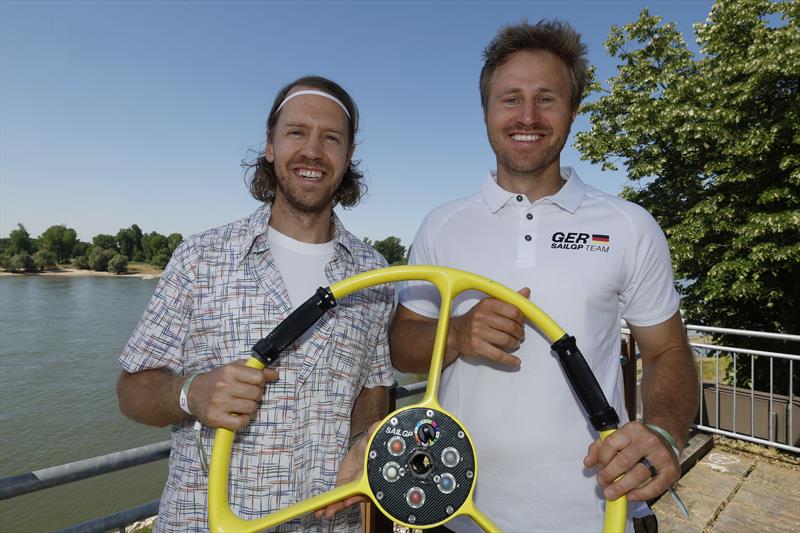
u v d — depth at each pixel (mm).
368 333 1295
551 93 1239
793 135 8250
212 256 1191
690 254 8492
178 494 1120
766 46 8375
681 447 1017
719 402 3727
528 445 1154
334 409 1197
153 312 1173
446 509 849
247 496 1109
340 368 1219
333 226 1372
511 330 1000
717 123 8766
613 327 1217
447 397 1288
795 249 7473
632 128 9789
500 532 849
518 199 1271
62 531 1369
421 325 1349
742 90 8641
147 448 1471
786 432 3432
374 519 1584
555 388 1160
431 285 1389
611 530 845
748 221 8523
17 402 18250
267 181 1468
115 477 12305
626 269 1205
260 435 1123
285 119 1255
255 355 910
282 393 1140
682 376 1159
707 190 9555
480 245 1270
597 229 1210
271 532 1107
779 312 8844
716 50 9461
